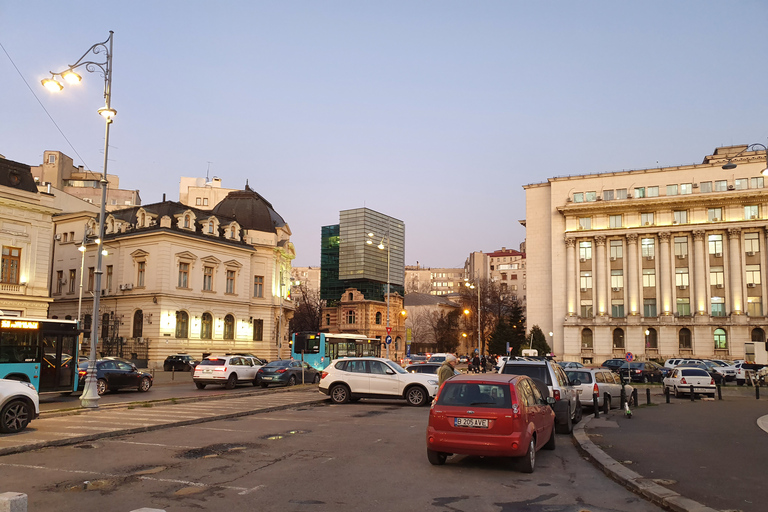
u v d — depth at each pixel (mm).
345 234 99875
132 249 52906
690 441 13734
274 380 32469
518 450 10000
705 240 66750
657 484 9156
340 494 8656
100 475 9758
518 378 11281
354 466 10688
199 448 12414
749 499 8258
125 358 49812
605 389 21641
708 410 21984
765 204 64750
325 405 22703
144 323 50656
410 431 15391
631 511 8047
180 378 39844
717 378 41875
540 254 76938
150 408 20172
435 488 9125
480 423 10219
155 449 12250
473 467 10781
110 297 53312
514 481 9750
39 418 16891
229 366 30984
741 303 64250
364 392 23094
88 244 56844
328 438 14023
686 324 65812
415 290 180000
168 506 7934
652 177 70625
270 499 8336
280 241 64500
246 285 59156
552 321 73938
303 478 9664
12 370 20891
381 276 101062
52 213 42031
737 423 17484
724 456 11711
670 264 68000
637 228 69375
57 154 98125
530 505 8250
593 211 71500
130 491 8719
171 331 50688
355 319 94938
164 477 9641
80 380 25359
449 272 185125
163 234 50688
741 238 65125
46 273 41375
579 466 11227
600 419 18672
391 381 22953
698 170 68500
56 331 22672
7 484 9109
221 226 58094
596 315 70000
